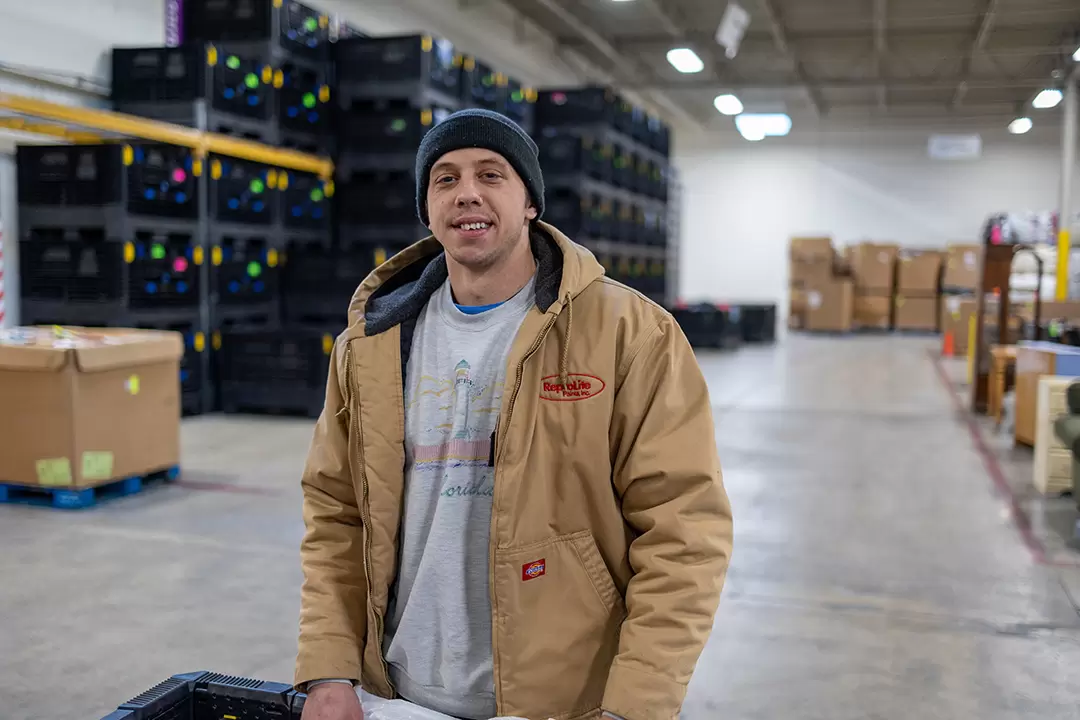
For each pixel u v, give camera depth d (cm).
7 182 695
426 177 144
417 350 148
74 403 460
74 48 729
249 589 357
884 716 262
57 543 412
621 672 129
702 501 135
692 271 2244
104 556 395
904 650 309
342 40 851
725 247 2219
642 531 140
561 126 1065
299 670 147
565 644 138
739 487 544
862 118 2114
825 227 2158
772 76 1809
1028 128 1886
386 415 146
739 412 820
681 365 141
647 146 1285
